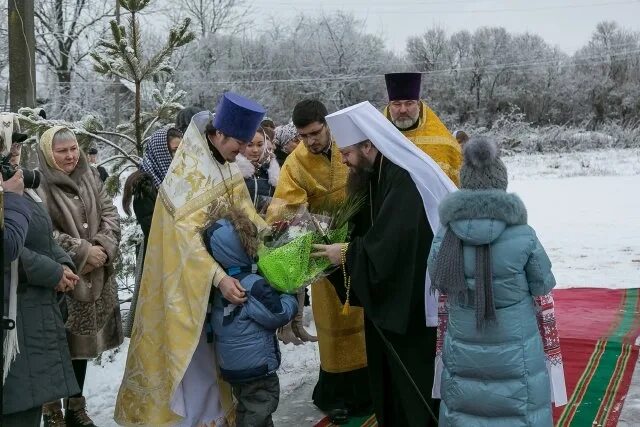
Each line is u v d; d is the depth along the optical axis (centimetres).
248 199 422
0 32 2159
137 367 410
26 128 567
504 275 331
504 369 331
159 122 641
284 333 530
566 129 4209
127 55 579
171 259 394
